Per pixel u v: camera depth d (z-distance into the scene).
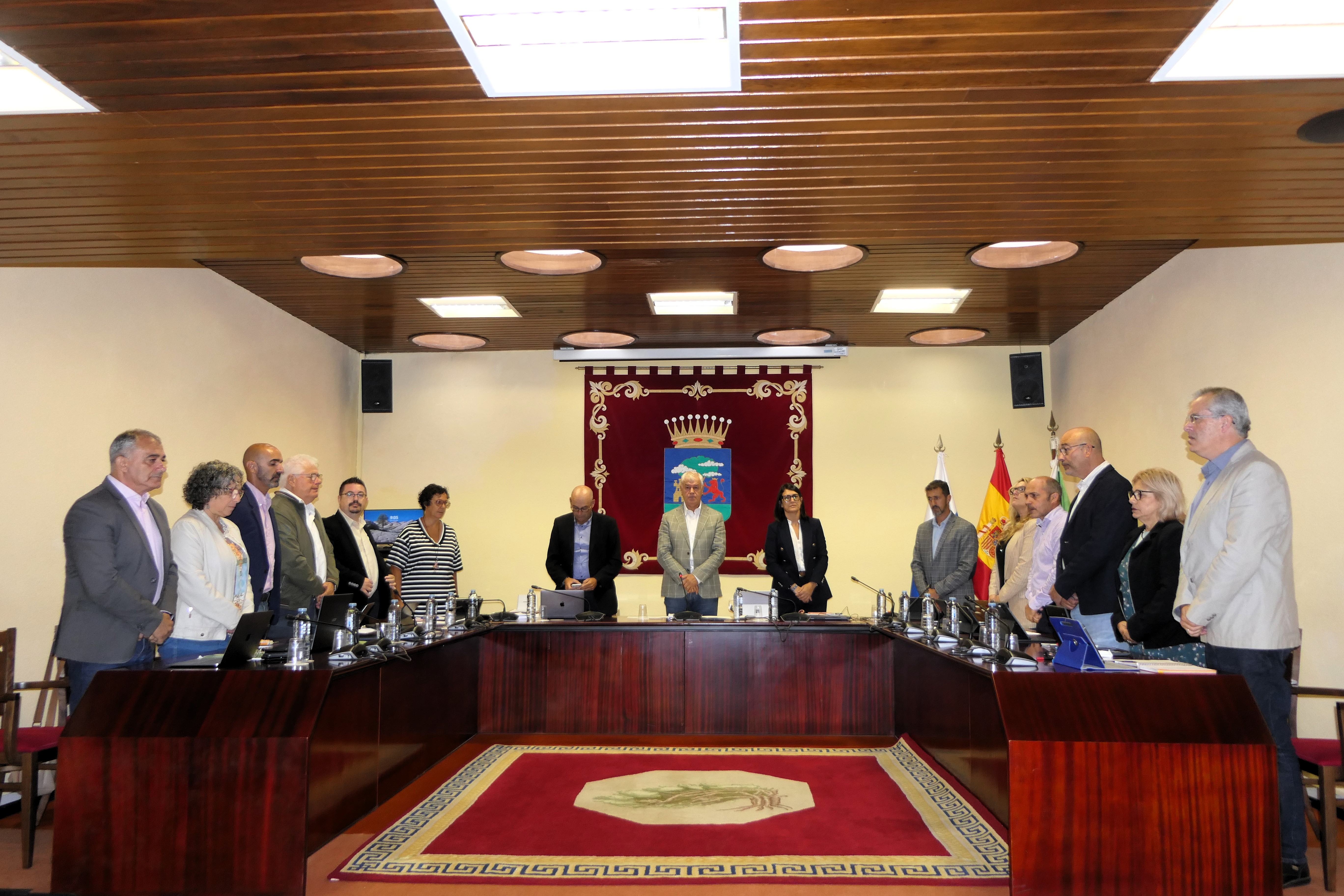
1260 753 2.68
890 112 3.13
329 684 2.92
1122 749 2.69
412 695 4.16
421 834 3.35
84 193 3.79
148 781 2.77
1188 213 4.10
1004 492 6.91
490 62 2.80
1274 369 4.46
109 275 4.73
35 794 3.17
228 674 2.91
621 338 7.13
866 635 5.29
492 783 4.11
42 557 4.18
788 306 6.16
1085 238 4.52
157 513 3.54
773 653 5.29
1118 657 3.29
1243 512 2.91
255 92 2.96
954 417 7.49
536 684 5.35
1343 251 4.18
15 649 3.65
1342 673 3.94
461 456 7.63
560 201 3.98
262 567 4.05
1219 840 2.66
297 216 4.15
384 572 5.67
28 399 4.21
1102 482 3.96
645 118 3.17
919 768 4.34
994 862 3.04
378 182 3.75
